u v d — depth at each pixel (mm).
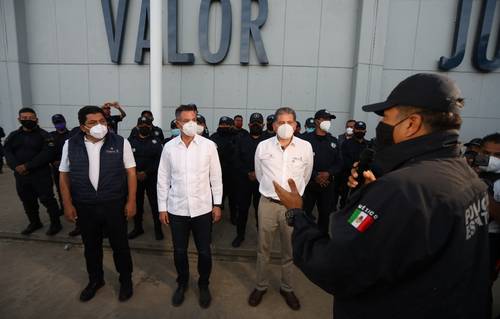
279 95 6582
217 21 6398
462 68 6242
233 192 4195
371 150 1279
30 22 6961
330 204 3594
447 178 773
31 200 3600
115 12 6680
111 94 6957
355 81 6180
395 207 743
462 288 753
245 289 2746
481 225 821
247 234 3803
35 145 3473
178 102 6766
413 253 729
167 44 6547
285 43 6406
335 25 6285
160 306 2465
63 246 3500
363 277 793
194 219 2467
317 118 3580
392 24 6188
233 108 6695
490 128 6379
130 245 3471
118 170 2434
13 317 2293
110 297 2562
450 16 6098
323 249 880
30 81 7184
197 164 2398
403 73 6332
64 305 2447
